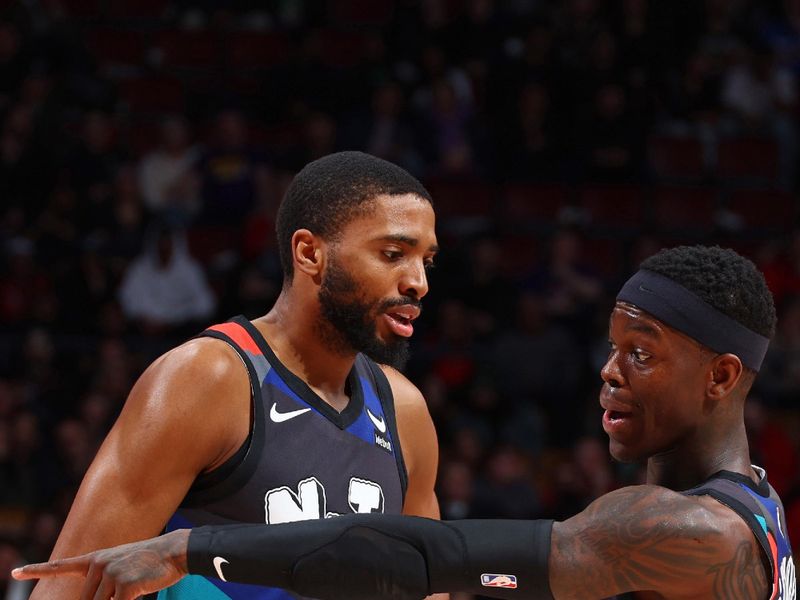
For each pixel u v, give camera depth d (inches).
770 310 186.9
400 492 216.8
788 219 947.3
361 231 198.5
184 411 190.5
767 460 692.7
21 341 775.7
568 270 817.5
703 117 979.3
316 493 200.1
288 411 201.3
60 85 914.1
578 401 743.7
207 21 1127.6
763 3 1077.1
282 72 1018.1
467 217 924.6
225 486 195.2
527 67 950.4
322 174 202.2
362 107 987.3
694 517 167.3
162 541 173.2
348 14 1119.6
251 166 914.7
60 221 848.9
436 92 942.4
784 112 1009.5
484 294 789.2
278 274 797.9
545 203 927.7
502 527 170.9
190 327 806.5
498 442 716.7
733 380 182.4
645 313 182.7
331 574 168.9
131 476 187.8
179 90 1049.5
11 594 568.7
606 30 970.7
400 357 205.0
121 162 952.3
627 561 167.0
